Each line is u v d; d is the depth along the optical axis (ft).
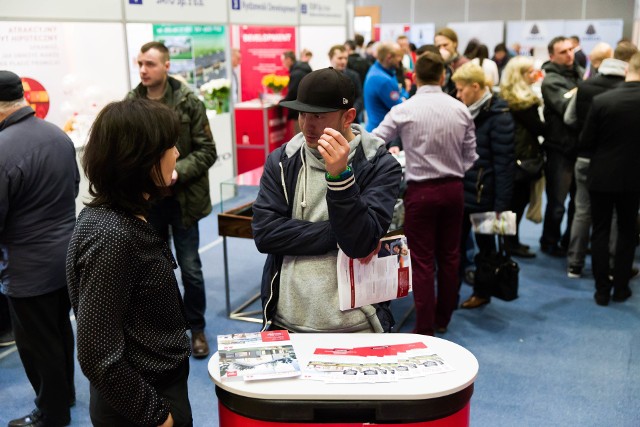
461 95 11.21
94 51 15.33
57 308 8.20
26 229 7.70
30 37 13.67
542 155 14.47
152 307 4.52
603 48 15.25
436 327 11.41
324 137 4.77
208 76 20.61
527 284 13.96
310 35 28.14
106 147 4.30
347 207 4.88
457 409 4.52
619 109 11.32
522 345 11.03
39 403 8.38
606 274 12.60
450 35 15.83
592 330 11.60
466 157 10.15
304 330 5.58
